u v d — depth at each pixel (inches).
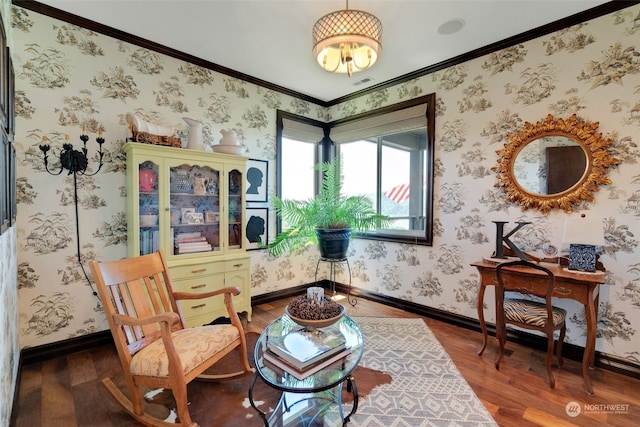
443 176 124.1
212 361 72.4
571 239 87.8
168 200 106.7
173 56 116.7
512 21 96.0
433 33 102.3
